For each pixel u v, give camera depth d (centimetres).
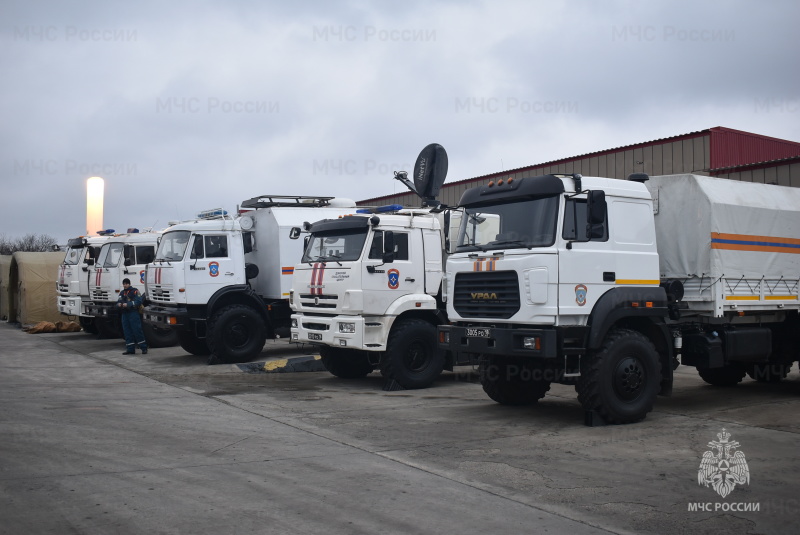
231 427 824
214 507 532
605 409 828
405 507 537
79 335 2189
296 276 1231
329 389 1142
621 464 665
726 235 930
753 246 965
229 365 1416
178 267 1413
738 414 916
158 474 619
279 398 1042
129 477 609
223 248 1459
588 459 684
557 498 563
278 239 1469
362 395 1082
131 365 1438
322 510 528
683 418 889
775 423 856
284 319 1523
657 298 869
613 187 862
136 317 1636
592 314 826
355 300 1105
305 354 1616
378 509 532
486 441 760
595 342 814
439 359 1170
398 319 1162
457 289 908
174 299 1415
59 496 554
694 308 941
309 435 784
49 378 1241
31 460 662
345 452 706
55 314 2400
